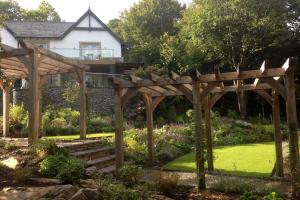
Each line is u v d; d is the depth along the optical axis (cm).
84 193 591
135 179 752
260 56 2472
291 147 684
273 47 2380
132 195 618
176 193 708
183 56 2489
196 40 2350
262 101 2481
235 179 763
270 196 619
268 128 1716
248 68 2452
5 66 1088
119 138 901
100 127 1728
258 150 1252
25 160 774
